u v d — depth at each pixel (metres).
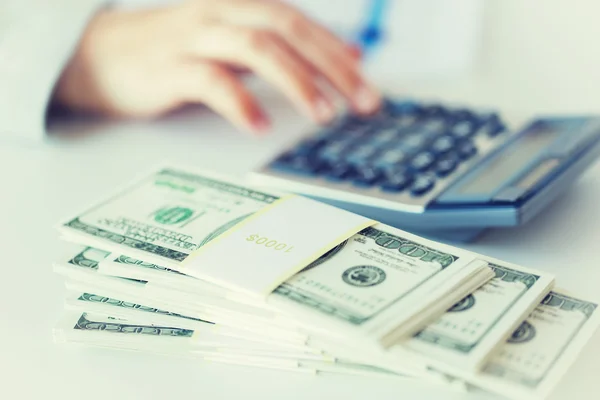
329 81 0.74
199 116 0.77
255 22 0.77
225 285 0.39
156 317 0.41
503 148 0.58
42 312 0.45
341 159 0.59
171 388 0.39
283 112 0.77
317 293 0.38
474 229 0.50
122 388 0.39
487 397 0.38
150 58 0.77
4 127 0.69
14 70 0.70
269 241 0.42
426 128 0.65
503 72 0.85
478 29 0.90
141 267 0.41
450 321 0.37
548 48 0.89
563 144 0.55
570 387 0.38
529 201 0.47
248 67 0.76
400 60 0.88
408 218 0.50
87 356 0.42
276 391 0.39
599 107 0.74
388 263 0.41
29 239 0.53
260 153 0.67
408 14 0.89
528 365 0.35
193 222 0.45
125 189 0.50
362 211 0.52
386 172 0.55
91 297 0.43
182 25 0.79
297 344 0.39
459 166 0.56
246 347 0.40
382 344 0.35
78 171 0.64
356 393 0.38
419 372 0.36
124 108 0.77
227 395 0.38
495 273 0.42
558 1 0.96
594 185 0.58
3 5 0.74
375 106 0.71
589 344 0.41
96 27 0.80
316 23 0.79
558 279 0.46
